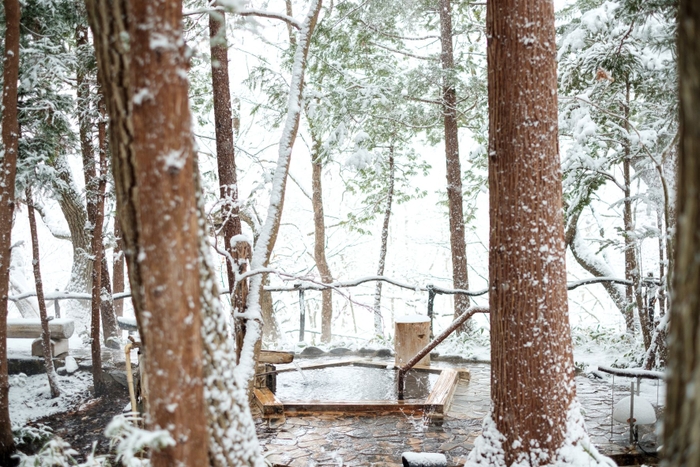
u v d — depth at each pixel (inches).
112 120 85.2
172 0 83.4
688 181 50.7
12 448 215.0
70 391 287.7
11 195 222.8
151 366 87.5
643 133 282.0
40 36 311.7
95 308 282.8
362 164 434.0
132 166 84.1
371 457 191.0
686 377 49.8
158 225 84.0
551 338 147.5
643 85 301.9
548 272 147.4
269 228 230.8
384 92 432.1
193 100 422.9
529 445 146.8
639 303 297.3
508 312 149.5
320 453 194.1
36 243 281.9
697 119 49.5
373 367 314.5
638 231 291.0
